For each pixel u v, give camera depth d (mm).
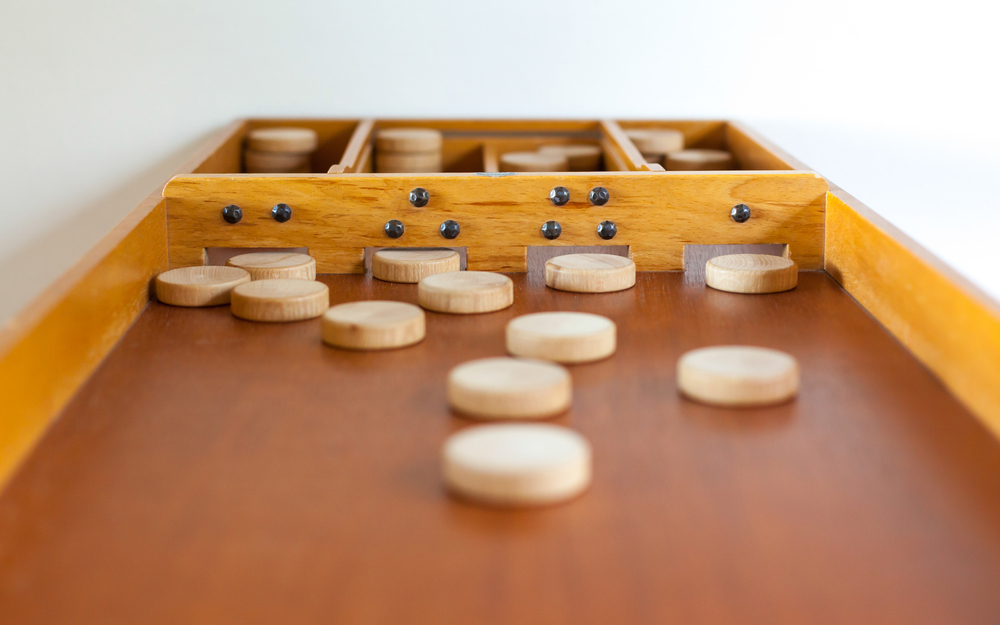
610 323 719
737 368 655
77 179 1255
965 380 655
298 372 691
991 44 1229
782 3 1231
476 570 528
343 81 1252
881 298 771
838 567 532
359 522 555
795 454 604
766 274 826
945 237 1282
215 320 777
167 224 873
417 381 678
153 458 603
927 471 592
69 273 687
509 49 1248
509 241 884
